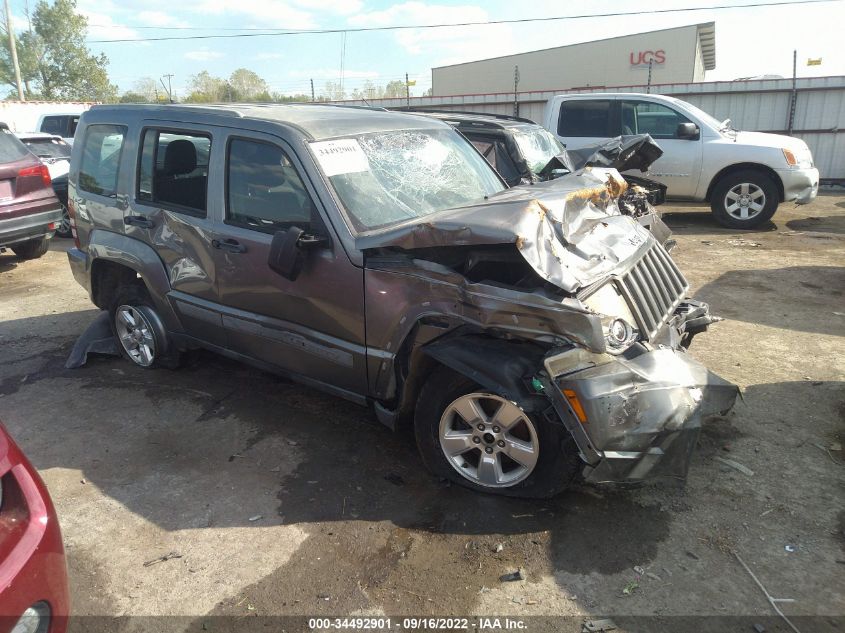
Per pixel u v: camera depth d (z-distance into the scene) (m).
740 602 2.60
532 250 2.80
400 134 4.16
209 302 4.17
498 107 17.45
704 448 3.69
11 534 2.08
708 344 5.25
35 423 4.25
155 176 4.36
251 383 4.77
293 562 2.91
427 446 3.40
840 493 3.25
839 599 2.60
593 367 2.85
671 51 30.69
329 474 3.58
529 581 2.75
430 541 3.01
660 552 2.89
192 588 2.77
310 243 3.35
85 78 48.72
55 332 5.97
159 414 4.33
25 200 7.81
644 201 5.01
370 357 3.42
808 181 9.63
